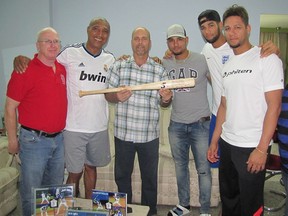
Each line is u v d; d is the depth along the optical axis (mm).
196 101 2100
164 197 2506
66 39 3289
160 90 1803
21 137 1757
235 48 1601
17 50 3178
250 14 3137
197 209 2459
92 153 2111
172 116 2201
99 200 1684
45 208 1615
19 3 3123
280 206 2488
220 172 1817
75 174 2090
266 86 1469
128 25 3232
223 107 1842
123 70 2012
